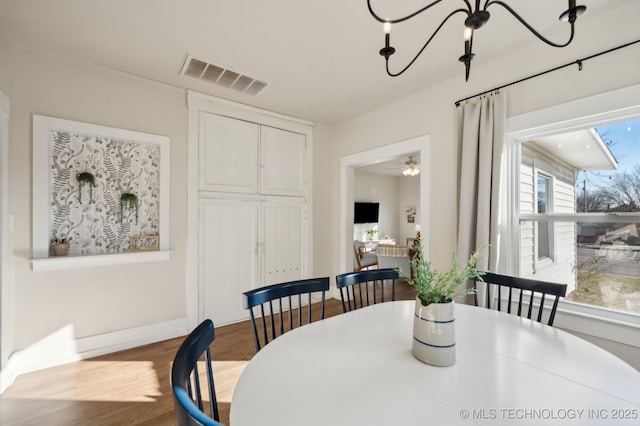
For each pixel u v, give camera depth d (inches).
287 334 50.7
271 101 125.9
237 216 127.4
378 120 133.5
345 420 29.0
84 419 65.8
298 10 70.6
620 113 70.5
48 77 88.9
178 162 112.6
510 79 88.0
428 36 80.4
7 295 78.6
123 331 100.1
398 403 31.7
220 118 122.5
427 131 111.7
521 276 89.4
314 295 154.0
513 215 90.5
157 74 102.7
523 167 89.2
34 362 85.2
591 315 74.5
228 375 84.3
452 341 40.0
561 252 82.0
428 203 110.1
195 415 21.9
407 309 64.7
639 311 70.2
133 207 104.3
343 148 154.2
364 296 166.7
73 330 91.6
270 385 35.2
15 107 83.7
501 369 38.7
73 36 80.8
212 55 90.6
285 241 142.6
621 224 72.7
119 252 100.9
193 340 34.7
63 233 92.4
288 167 143.8
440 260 105.7
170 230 110.3
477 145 93.1
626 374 37.3
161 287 108.1
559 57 78.6
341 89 113.3
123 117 101.1
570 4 36.4
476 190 93.3
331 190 161.6
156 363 90.5
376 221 308.0
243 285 128.6
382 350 44.7
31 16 72.2
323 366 39.8
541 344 46.1
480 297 88.0
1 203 75.6
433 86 109.9
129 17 73.0
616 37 69.7
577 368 38.9
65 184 93.0
